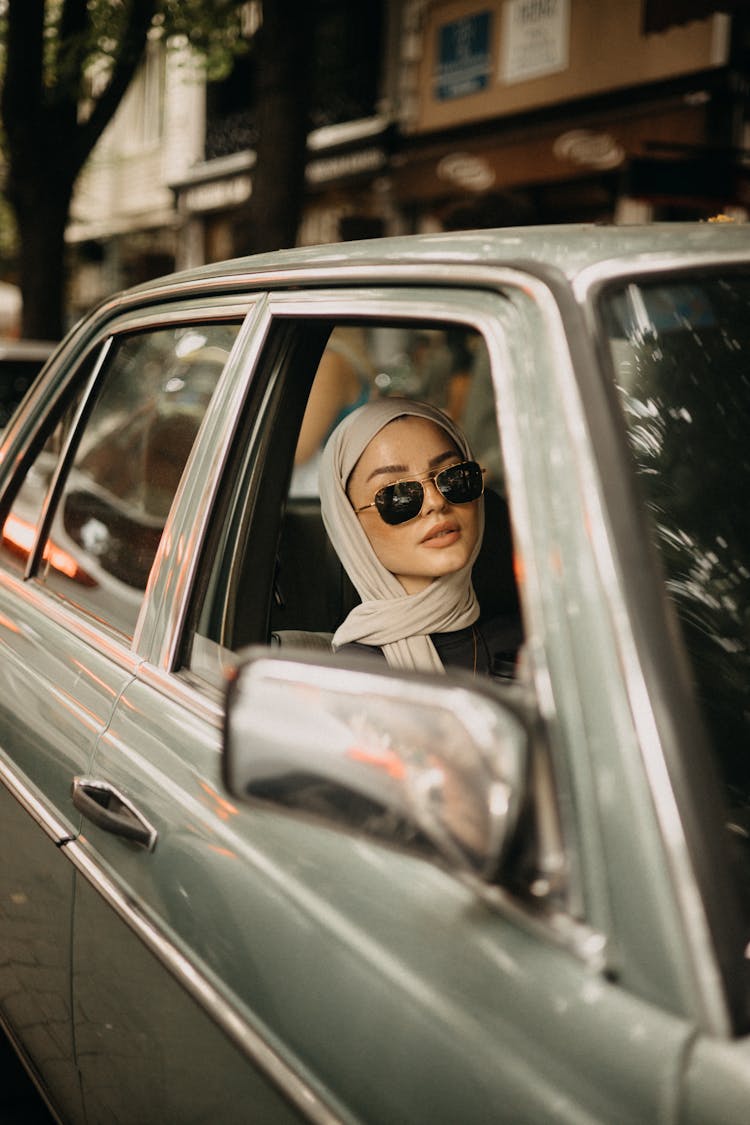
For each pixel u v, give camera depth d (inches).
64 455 84.1
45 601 80.0
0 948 77.2
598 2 392.8
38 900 69.0
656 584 40.0
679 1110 33.6
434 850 36.4
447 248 53.1
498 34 442.9
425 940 41.8
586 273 47.0
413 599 67.7
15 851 72.3
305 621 81.4
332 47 531.2
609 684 38.5
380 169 495.2
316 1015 44.6
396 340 336.8
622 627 38.8
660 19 317.4
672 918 35.5
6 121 426.0
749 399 50.3
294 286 61.9
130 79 424.8
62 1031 67.1
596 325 45.2
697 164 244.2
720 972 34.7
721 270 50.3
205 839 53.5
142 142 781.3
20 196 443.5
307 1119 43.6
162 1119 55.0
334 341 127.9
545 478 42.3
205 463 64.7
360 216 519.2
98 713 65.7
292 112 302.8
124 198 803.4
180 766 57.6
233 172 657.6
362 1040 42.4
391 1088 40.8
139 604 67.8
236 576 66.1
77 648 71.7
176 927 53.7
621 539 40.1
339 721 38.3
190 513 64.7
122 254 816.3
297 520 82.0
